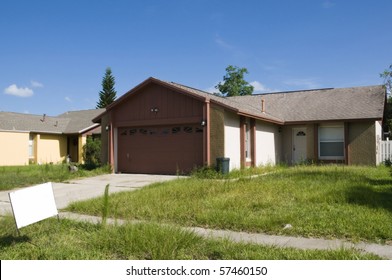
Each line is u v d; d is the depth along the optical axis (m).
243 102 24.95
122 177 16.14
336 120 19.50
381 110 19.08
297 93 24.84
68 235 6.21
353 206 7.79
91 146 27.41
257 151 18.53
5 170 19.00
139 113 17.70
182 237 5.55
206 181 12.42
